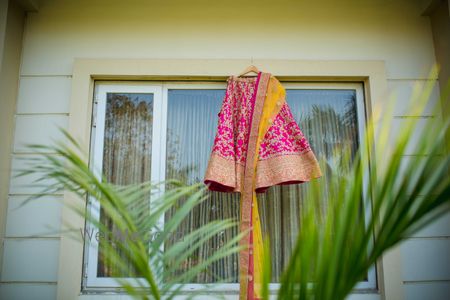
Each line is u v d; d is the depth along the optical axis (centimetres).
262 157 200
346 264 76
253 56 231
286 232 216
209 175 191
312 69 226
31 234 211
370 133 87
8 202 213
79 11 235
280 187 221
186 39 233
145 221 100
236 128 209
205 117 229
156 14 236
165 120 228
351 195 78
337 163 105
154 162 222
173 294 94
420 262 211
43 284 207
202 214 217
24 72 227
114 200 97
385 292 203
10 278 207
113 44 232
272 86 210
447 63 220
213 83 232
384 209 78
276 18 236
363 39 234
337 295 76
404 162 214
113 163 223
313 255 79
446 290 209
